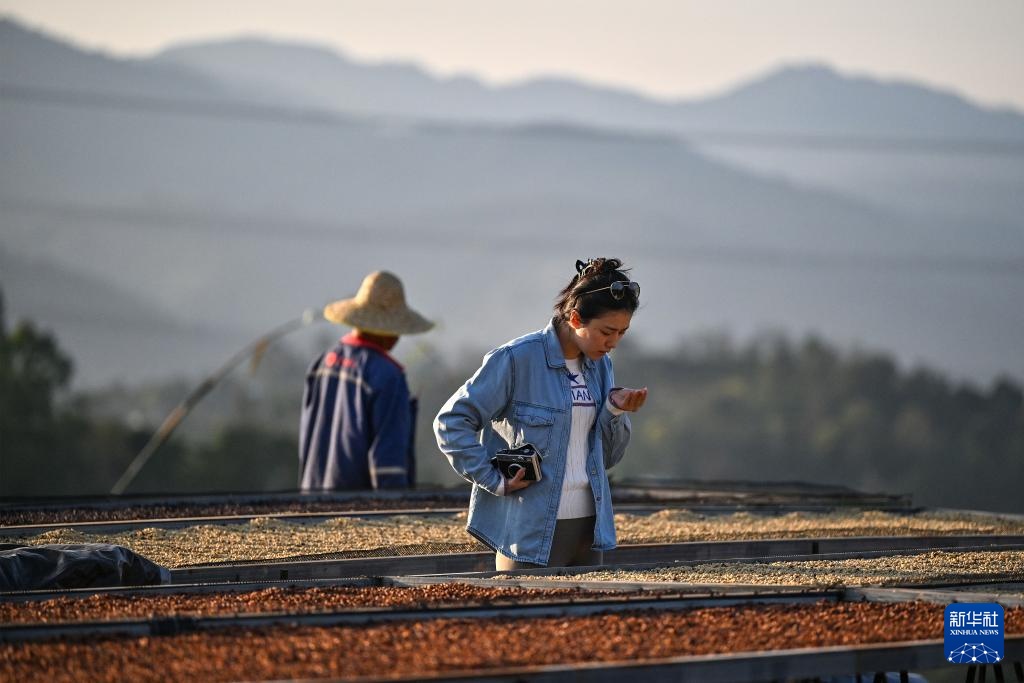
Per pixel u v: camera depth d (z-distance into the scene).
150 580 17.75
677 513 26.03
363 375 29.45
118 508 26.31
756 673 12.39
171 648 12.72
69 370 132.75
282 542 21.67
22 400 126.94
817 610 14.87
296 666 12.07
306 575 19.20
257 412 181.62
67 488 125.06
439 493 28.66
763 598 15.44
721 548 21.19
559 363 18.11
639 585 16.42
